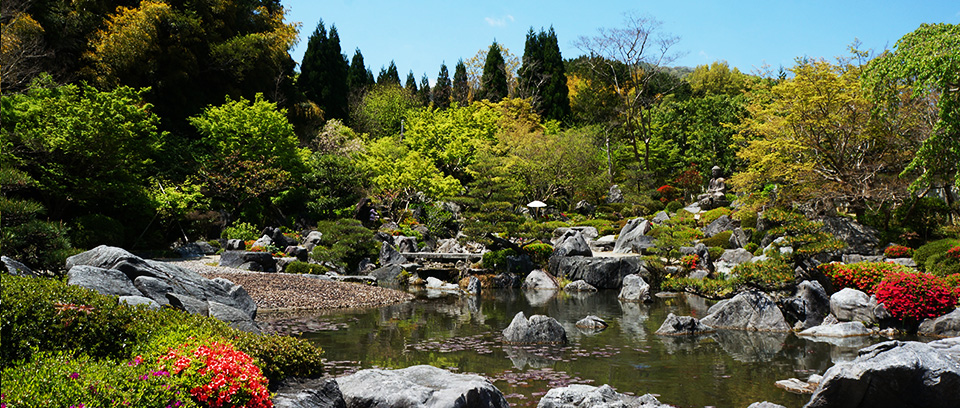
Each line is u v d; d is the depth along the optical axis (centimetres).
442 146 4803
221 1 3928
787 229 1712
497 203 2852
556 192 4809
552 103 6569
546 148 4522
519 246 2966
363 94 6894
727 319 1555
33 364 459
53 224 1512
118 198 2516
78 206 2514
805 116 2714
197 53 3759
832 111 2694
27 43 2608
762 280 1599
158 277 1177
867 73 2177
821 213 2895
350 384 734
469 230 2781
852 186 2720
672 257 2738
